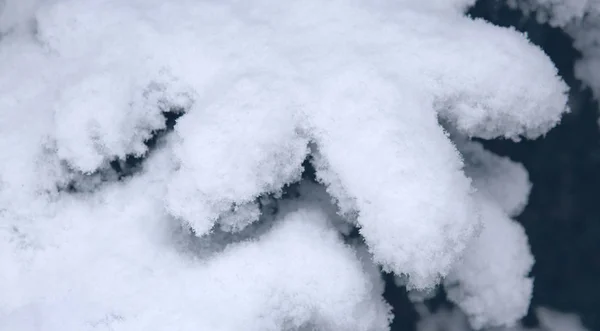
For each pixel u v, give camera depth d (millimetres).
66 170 490
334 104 471
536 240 490
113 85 483
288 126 470
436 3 500
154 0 506
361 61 479
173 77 490
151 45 492
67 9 506
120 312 467
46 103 499
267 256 474
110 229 485
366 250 479
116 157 491
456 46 480
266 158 466
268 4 501
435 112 477
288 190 485
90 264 478
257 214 476
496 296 482
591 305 483
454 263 465
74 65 500
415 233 448
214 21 497
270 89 475
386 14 492
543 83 477
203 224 469
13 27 524
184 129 472
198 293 470
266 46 489
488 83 477
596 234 488
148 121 490
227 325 462
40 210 486
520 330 483
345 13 494
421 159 457
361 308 473
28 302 473
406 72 479
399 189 452
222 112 470
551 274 487
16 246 480
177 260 477
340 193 470
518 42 483
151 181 491
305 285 470
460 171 462
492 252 483
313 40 490
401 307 484
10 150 491
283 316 469
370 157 460
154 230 483
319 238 477
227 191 463
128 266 476
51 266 479
